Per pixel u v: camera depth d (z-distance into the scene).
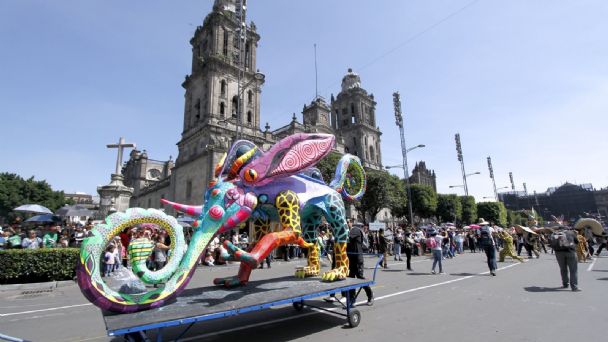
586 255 17.02
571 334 4.93
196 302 4.35
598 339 4.71
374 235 21.22
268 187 5.71
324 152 6.24
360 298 7.57
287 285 5.33
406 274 11.76
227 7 39.09
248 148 6.01
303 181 6.30
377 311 6.39
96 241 3.83
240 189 5.33
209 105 34.28
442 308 6.60
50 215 16.48
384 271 12.74
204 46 39.97
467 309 6.50
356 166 7.95
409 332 5.09
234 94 36.75
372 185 35.00
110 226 3.98
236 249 4.76
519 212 83.94
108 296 3.76
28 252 10.46
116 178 22.58
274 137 39.88
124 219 4.10
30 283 10.22
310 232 6.50
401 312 6.30
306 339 4.83
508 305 6.82
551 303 6.95
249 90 38.25
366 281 5.70
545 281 9.72
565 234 8.59
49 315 6.81
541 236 21.89
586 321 5.60
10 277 10.07
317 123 47.47
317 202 6.28
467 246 28.59
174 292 4.25
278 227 6.53
